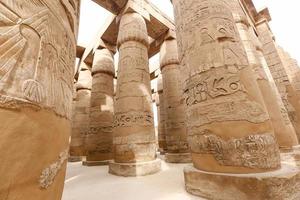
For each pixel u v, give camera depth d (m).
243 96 3.60
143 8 9.56
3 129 1.03
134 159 6.38
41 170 1.36
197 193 3.60
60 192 1.80
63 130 1.88
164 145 14.69
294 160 5.81
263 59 8.71
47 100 1.48
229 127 3.47
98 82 10.99
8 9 1.19
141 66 7.65
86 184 5.11
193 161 4.16
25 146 1.19
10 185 1.04
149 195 3.80
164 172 6.36
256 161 3.18
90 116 10.45
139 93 7.17
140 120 6.83
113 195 3.94
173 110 9.80
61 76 1.83
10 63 1.13
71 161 12.20
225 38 4.13
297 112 9.28
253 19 11.66
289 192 2.82
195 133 4.04
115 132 7.12
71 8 2.28
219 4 4.59
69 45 2.15
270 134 3.51
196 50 4.37
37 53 1.41
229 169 3.31
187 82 4.54
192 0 4.89
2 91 1.05
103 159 9.66
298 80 10.65
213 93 3.81
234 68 3.83
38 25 1.47
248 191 2.88
